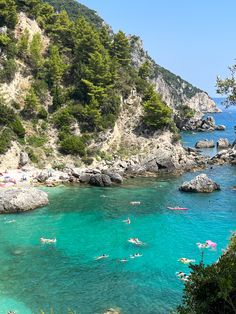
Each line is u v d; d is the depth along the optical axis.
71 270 45.31
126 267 46.41
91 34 122.38
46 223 61.62
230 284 16.61
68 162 98.94
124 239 55.59
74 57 127.06
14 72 111.19
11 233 56.91
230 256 18.91
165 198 78.12
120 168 98.06
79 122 109.69
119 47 138.75
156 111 115.19
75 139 102.56
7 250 50.69
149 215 67.19
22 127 100.06
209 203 75.19
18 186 81.12
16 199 67.00
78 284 41.97
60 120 107.56
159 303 38.25
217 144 158.38
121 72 127.19
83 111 109.19
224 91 30.45
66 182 87.62
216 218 66.00
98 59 114.75
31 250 50.91
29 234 56.78
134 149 112.38
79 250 51.38
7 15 120.00
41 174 86.38
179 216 66.81
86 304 37.94
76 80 118.12
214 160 117.56
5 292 39.88
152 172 100.62
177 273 44.81
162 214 67.81
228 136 195.88
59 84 117.88
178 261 48.12
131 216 66.38
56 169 95.38
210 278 17.58
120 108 117.00
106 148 108.50
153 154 103.38
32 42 118.75
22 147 96.88
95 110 107.88
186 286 18.27
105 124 109.44
